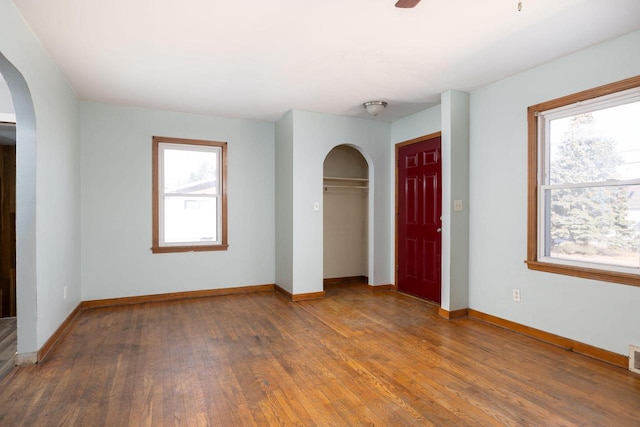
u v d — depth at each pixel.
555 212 3.04
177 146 4.53
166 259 4.46
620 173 2.61
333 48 2.74
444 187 3.76
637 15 2.25
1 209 4.13
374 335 3.22
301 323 3.56
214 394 2.20
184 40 2.60
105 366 2.57
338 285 5.32
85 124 4.07
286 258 4.65
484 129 3.60
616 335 2.58
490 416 1.97
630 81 2.48
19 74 2.24
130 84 3.52
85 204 4.08
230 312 3.94
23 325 2.59
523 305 3.23
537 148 3.11
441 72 3.22
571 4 2.13
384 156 5.00
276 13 2.24
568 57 2.87
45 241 2.78
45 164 2.76
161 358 2.71
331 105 4.24
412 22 2.35
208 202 4.73
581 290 2.79
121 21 2.33
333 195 5.38
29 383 2.32
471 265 3.76
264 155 5.01
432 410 2.03
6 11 2.01
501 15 2.26
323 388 2.28
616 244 2.64
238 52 2.80
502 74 3.27
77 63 3.00
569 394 2.19
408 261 4.72
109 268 4.19
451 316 3.70
